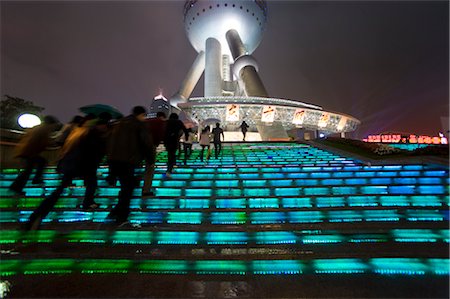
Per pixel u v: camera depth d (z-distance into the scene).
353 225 3.76
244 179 6.42
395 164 7.39
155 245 3.39
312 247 3.27
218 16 59.78
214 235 3.60
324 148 12.24
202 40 63.00
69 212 4.38
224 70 60.12
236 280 2.57
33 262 2.89
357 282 2.51
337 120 45.97
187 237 3.59
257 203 4.86
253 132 47.53
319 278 2.59
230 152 13.41
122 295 2.33
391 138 36.19
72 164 3.91
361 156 8.85
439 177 5.90
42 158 5.98
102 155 4.49
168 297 2.30
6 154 7.80
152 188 5.62
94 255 2.99
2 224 4.01
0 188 5.95
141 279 2.60
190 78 57.56
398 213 4.26
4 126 8.54
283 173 6.95
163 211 4.31
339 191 5.47
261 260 2.91
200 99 42.34
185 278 2.62
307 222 4.07
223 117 41.84
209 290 2.40
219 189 5.56
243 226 3.78
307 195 5.21
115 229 3.69
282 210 4.32
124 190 3.99
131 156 3.97
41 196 5.13
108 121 4.66
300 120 41.81
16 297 2.30
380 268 2.77
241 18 60.38
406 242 3.41
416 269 2.73
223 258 2.95
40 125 5.45
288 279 2.58
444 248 3.15
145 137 4.09
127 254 3.02
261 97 40.59
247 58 44.62
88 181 4.52
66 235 3.60
